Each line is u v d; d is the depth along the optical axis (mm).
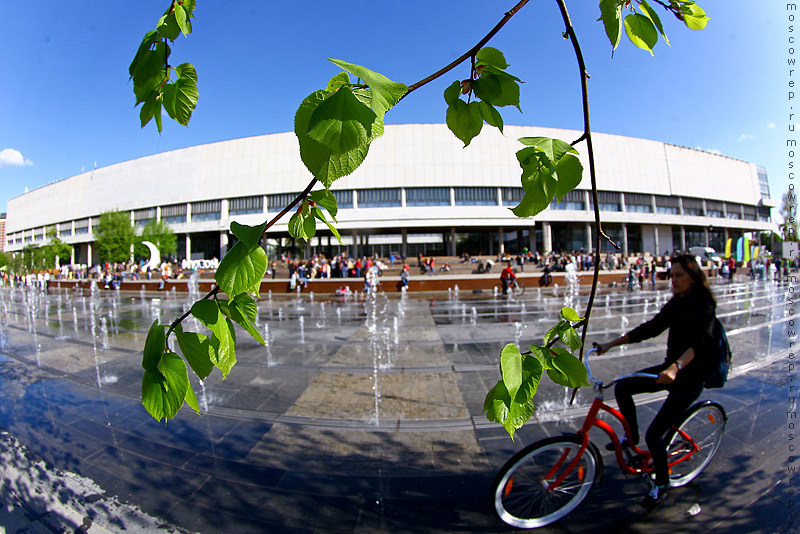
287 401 4613
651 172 46844
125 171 51250
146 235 44594
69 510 2682
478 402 4480
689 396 2459
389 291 22250
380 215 40375
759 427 3625
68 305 17453
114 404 4570
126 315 13484
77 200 56844
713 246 53688
